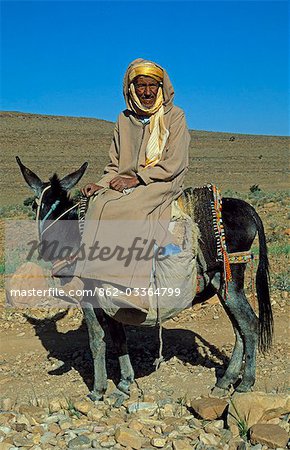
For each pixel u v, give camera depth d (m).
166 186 6.77
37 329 10.29
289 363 8.12
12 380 8.10
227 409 6.41
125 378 7.47
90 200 7.04
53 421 6.55
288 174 60.50
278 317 10.00
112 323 7.44
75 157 72.88
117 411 6.87
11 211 28.05
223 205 7.14
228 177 58.09
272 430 5.83
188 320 10.23
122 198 6.73
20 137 82.94
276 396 6.21
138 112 7.01
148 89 6.82
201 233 6.89
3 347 9.50
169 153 6.88
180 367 8.23
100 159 72.38
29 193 46.00
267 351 8.29
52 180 7.20
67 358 8.88
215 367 8.15
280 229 17.83
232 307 7.03
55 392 7.60
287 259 14.03
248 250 7.10
